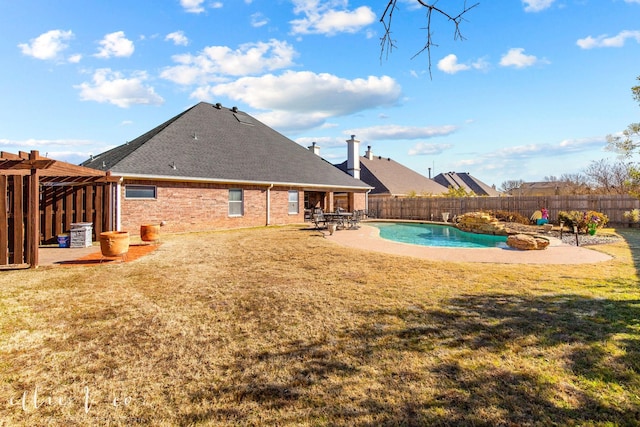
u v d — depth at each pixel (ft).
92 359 11.81
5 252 26.03
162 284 21.40
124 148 67.31
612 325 14.10
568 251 34.32
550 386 9.82
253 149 70.79
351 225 63.93
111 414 8.90
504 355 11.74
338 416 8.73
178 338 13.50
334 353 12.14
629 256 30.96
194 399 9.57
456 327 14.20
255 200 62.69
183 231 51.93
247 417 8.78
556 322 14.51
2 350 12.36
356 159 95.25
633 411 8.64
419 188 127.75
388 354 11.99
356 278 22.84
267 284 21.36
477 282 21.61
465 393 9.60
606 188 93.50
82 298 18.44
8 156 24.50
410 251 34.83
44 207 38.47
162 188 49.90
